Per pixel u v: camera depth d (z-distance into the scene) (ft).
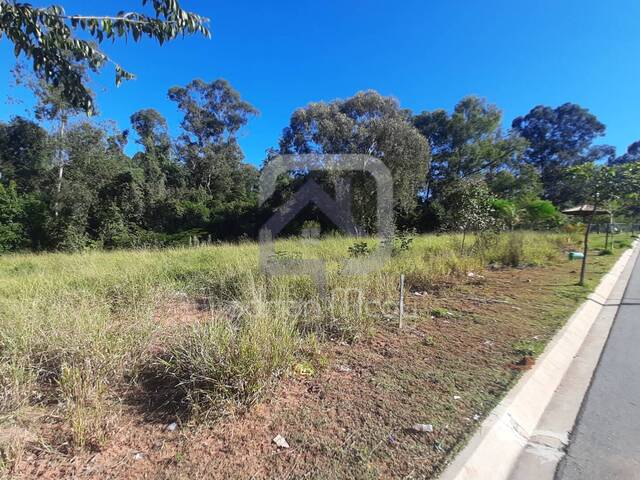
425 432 7.62
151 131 129.18
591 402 9.98
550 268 31.63
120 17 7.83
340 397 9.06
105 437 7.15
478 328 14.67
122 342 10.07
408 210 61.93
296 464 6.62
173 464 6.59
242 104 139.03
